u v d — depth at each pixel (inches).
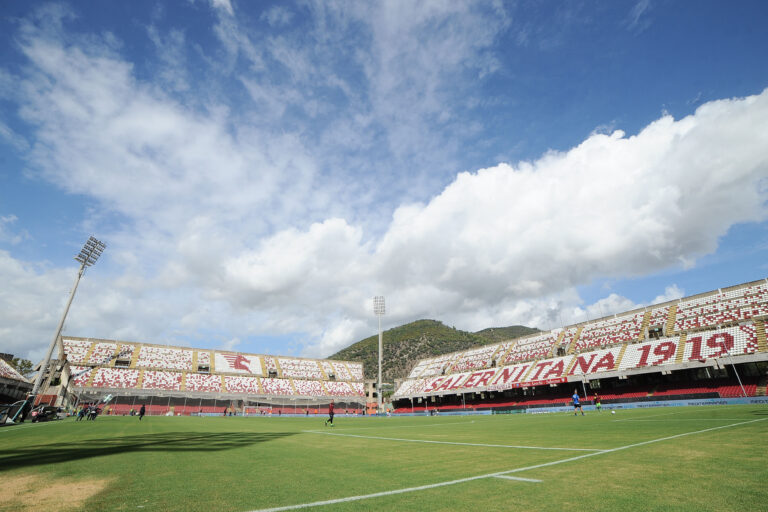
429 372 3395.7
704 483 250.1
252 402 3036.4
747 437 472.1
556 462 357.4
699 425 683.4
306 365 3794.3
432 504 220.7
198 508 217.8
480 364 3041.3
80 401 2507.4
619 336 2336.4
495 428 933.8
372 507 216.7
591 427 791.1
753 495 218.1
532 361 2652.6
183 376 3053.6
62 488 266.7
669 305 2269.9
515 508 208.2
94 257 1952.5
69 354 2883.9
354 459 422.0
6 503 224.8
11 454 446.9
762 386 1616.6
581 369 2235.5
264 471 342.3
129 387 2733.8
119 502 229.5
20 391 2409.0
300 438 725.3
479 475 307.1
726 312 1959.9
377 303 3858.3
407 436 761.6
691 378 1894.7
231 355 3550.7
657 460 344.2
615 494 230.7
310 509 214.7
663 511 195.5
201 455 453.1
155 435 750.5
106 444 566.3
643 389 2012.8
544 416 1539.1
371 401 3531.0
